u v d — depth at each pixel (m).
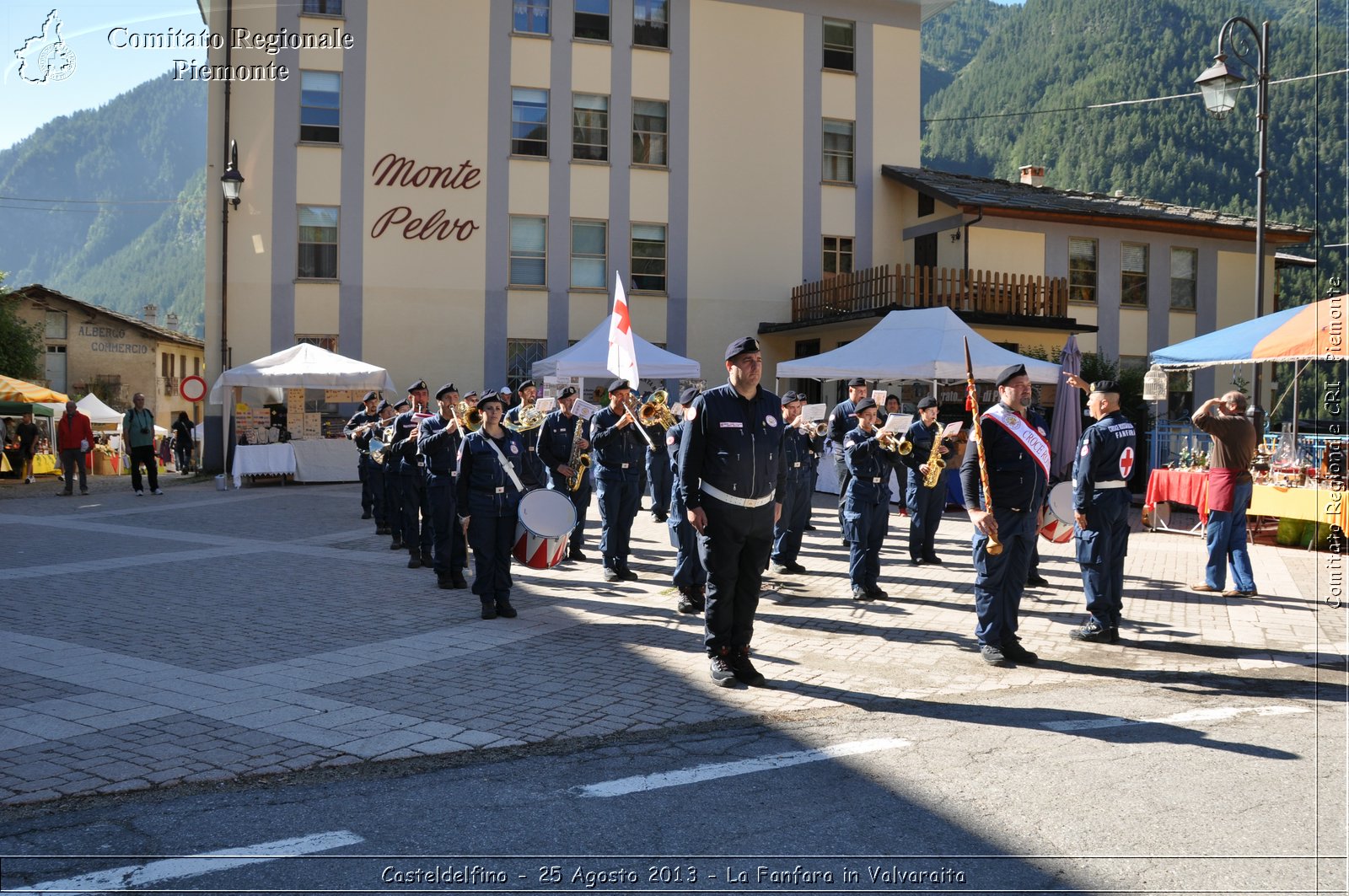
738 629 6.71
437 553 10.06
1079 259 28.38
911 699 6.39
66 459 21.03
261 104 25.36
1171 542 14.34
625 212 27.66
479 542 8.66
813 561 12.31
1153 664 7.39
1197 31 136.25
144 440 20.33
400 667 7.00
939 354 17.28
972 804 4.52
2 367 40.34
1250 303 30.06
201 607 9.02
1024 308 25.06
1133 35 141.00
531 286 26.94
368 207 25.86
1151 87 126.44
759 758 5.17
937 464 8.97
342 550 12.72
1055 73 142.88
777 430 6.81
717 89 28.30
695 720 5.86
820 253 29.06
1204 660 7.53
